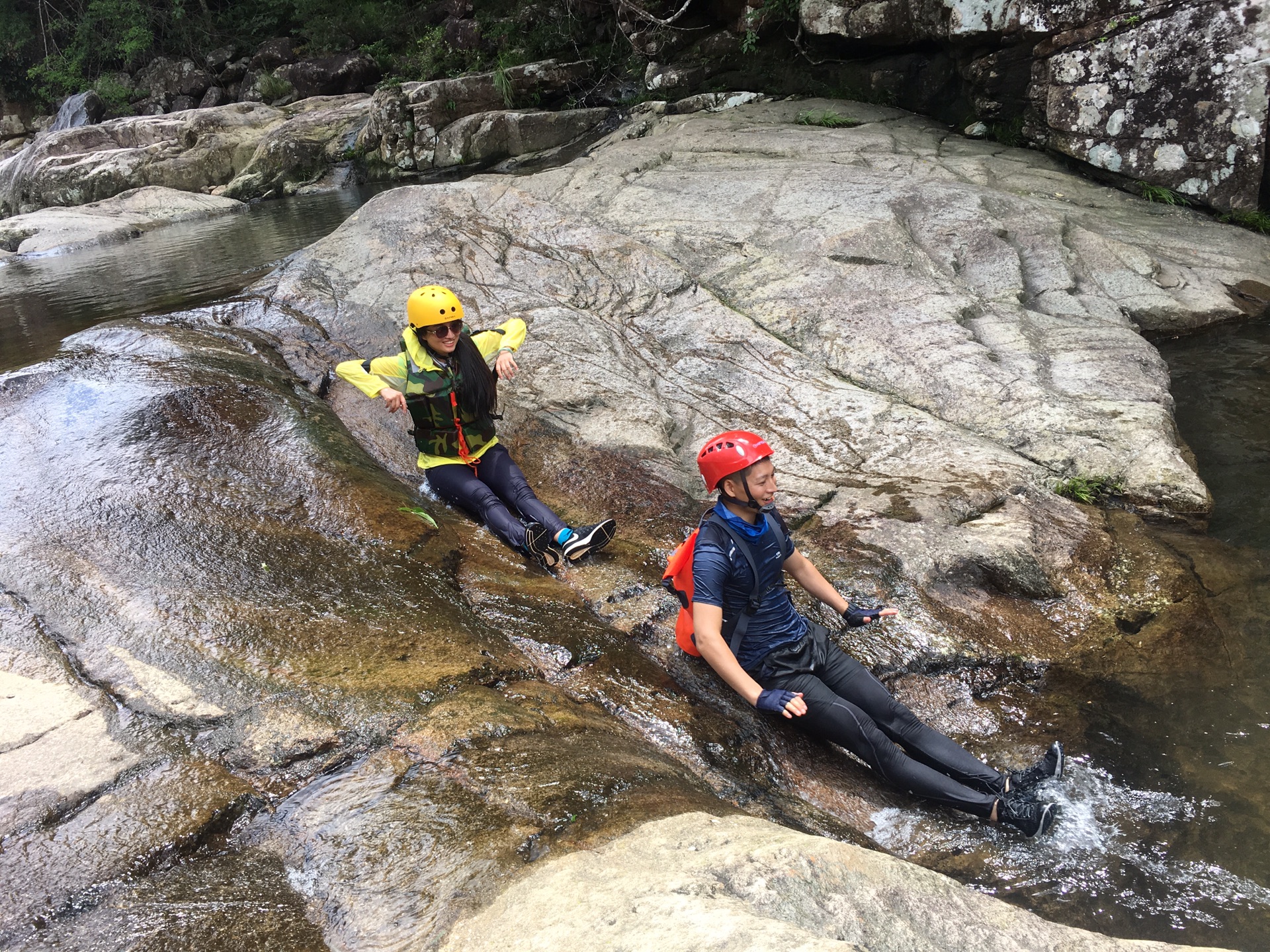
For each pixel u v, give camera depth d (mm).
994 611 3924
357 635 3174
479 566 4039
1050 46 9086
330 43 22078
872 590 3943
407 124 14953
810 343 5965
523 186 8609
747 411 5414
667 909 1871
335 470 4344
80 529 3678
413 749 2609
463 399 4410
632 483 4805
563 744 2736
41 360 5902
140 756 2562
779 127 10594
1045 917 2580
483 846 2221
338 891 2137
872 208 7262
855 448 5004
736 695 3434
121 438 4383
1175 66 8344
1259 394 5734
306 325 6156
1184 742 3211
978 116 10047
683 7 12961
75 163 17516
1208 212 8562
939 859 2840
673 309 6312
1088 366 5625
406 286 6473
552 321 6051
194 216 14320
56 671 2904
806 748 3309
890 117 10805
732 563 3145
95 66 26594
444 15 21141
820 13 11047
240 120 18312
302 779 2514
